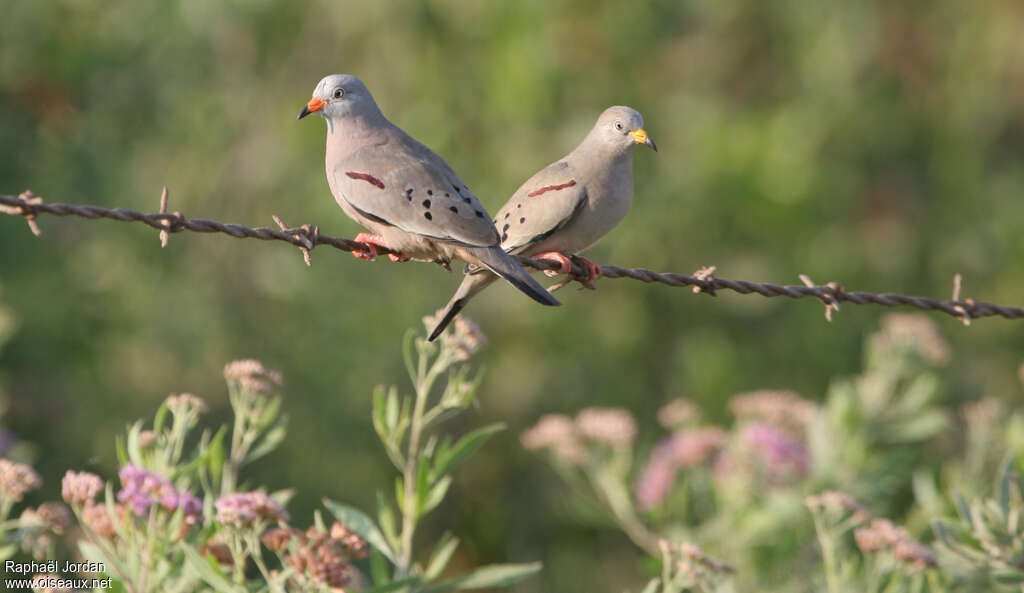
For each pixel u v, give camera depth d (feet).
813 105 50.42
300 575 18.89
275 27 50.55
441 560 21.52
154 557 18.45
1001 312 24.95
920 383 34.73
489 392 52.80
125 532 18.56
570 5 49.32
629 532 32.68
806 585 31.24
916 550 24.25
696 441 32.68
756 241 51.24
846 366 52.47
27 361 46.80
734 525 31.53
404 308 48.80
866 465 33.58
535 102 47.55
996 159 56.18
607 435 32.32
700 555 22.71
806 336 52.39
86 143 48.14
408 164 21.93
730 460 32.22
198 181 51.06
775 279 51.19
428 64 49.32
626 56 50.11
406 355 23.56
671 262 51.47
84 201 47.91
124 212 18.47
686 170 49.57
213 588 20.45
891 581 26.17
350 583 19.40
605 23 49.44
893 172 53.83
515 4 47.85
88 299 47.91
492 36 48.39
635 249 51.24
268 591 20.01
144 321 49.01
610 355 52.19
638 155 50.37
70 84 47.96
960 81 53.78
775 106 52.24
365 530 21.80
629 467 32.71
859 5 50.78
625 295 51.98
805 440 34.35
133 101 49.75
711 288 23.24
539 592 53.62
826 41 50.37
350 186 21.95
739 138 49.47
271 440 23.20
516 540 54.75
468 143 49.93
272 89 51.34
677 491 32.83
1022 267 53.42
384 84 49.75
